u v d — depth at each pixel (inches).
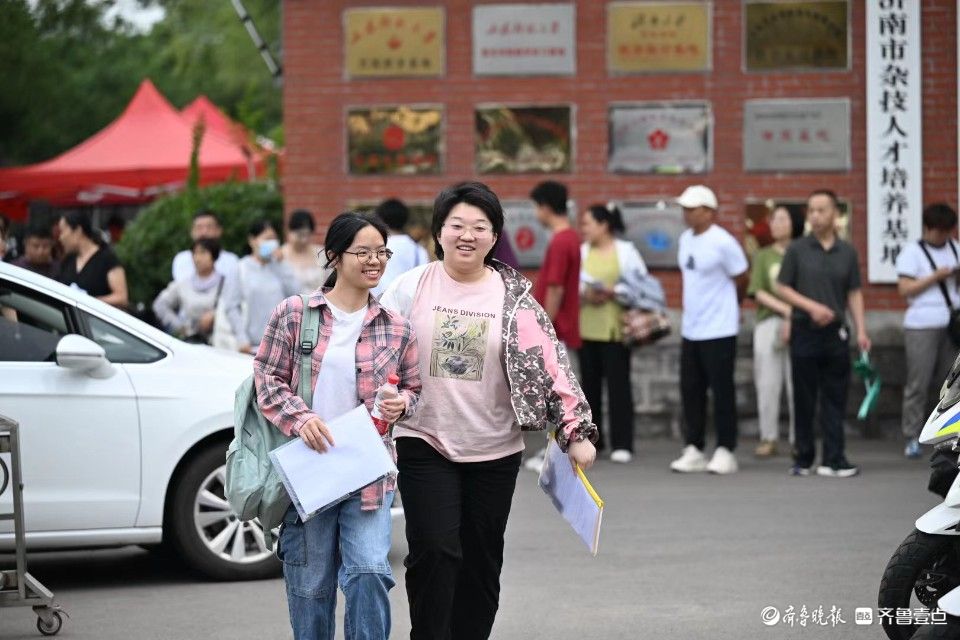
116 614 392.2
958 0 719.7
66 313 426.6
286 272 606.9
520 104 735.1
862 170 727.1
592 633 359.3
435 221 298.5
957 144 721.0
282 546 294.4
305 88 743.1
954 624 297.7
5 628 378.0
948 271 651.5
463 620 303.4
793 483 593.0
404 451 295.9
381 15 737.6
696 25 729.6
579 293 645.9
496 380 294.5
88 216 601.3
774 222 659.4
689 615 376.2
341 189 743.1
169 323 670.5
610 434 672.4
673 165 732.7
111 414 417.1
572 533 494.9
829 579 415.8
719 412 626.8
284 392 287.9
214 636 364.5
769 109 728.3
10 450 363.3
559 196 637.9
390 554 467.8
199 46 1940.2
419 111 738.8
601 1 730.8
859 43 725.9
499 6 733.9
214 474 430.6
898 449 695.1
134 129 1041.5
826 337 604.7
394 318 293.3
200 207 834.2
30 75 1519.4
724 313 623.5
